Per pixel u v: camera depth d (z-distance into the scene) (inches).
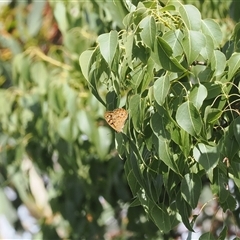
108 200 365.4
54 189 391.9
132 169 204.1
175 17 205.5
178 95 202.2
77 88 349.1
